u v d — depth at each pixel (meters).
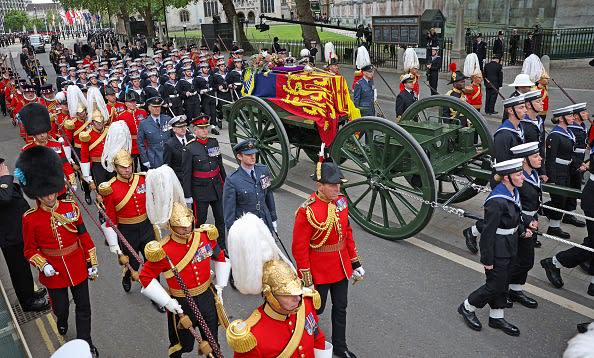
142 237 5.47
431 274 5.78
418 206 7.64
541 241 6.50
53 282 4.52
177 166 6.98
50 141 7.39
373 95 9.44
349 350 4.56
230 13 30.70
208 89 12.78
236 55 13.73
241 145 5.21
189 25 73.81
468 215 5.68
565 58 20.03
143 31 47.28
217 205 6.40
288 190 8.58
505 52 21.75
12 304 5.50
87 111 7.82
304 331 2.94
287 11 73.50
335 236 4.20
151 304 5.51
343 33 39.03
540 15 22.17
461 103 6.99
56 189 4.33
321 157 4.44
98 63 18.81
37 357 4.68
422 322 4.95
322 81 7.57
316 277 4.27
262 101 7.89
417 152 5.91
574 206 6.86
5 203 5.00
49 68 31.02
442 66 19.59
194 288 4.03
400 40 20.12
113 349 4.76
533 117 6.53
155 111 7.92
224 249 6.34
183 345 4.16
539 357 4.41
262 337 2.83
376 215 7.41
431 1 29.14
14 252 5.14
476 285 5.54
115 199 5.29
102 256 6.65
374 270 5.91
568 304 5.17
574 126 6.75
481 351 4.52
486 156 6.98
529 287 5.49
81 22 79.56
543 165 6.60
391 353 4.54
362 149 6.61
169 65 14.09
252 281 2.82
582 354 1.63
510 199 4.49
